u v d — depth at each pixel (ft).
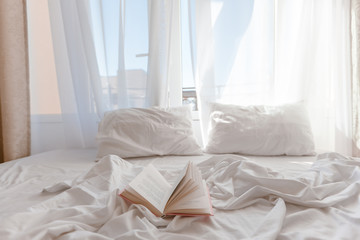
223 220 2.10
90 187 2.73
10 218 1.79
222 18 6.27
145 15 6.24
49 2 6.37
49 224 1.78
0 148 6.46
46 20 6.69
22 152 6.27
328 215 2.14
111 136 5.12
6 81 5.92
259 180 2.58
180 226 1.94
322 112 6.28
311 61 6.12
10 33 5.94
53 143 7.00
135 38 6.28
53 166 4.50
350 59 5.93
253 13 6.20
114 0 6.18
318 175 2.91
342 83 5.99
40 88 6.84
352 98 5.97
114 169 3.05
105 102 6.41
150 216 2.04
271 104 6.26
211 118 5.80
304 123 5.32
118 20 6.21
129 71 6.35
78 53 6.32
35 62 6.75
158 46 6.29
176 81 6.91
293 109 5.51
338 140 6.07
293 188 2.48
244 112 5.58
